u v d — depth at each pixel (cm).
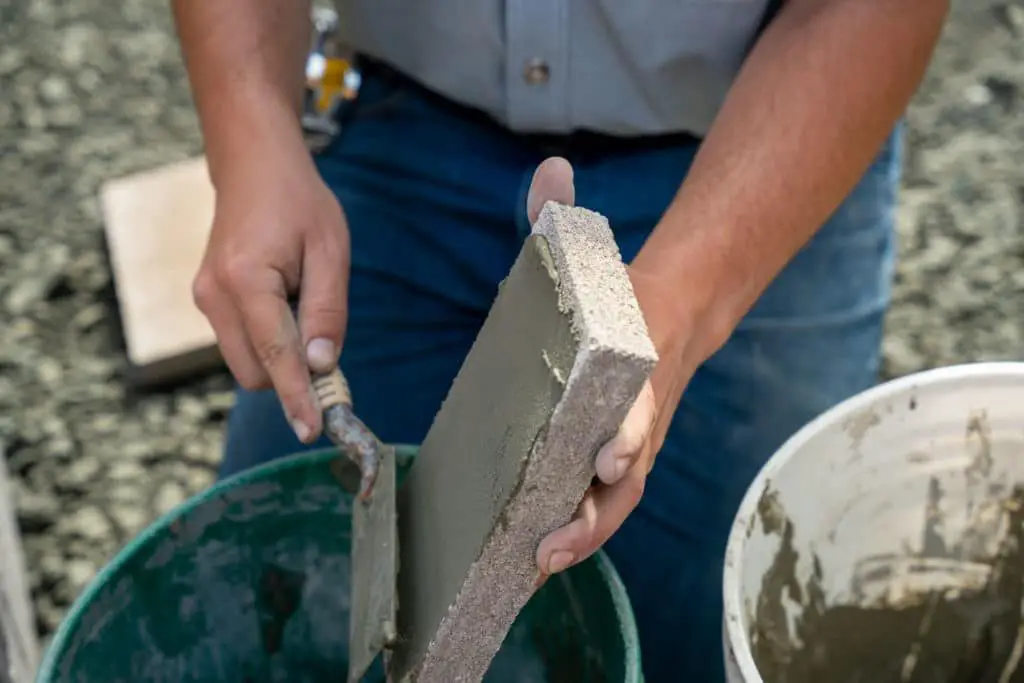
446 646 64
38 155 187
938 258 171
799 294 106
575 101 102
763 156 82
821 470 80
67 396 155
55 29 210
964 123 191
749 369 106
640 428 57
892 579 88
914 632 90
